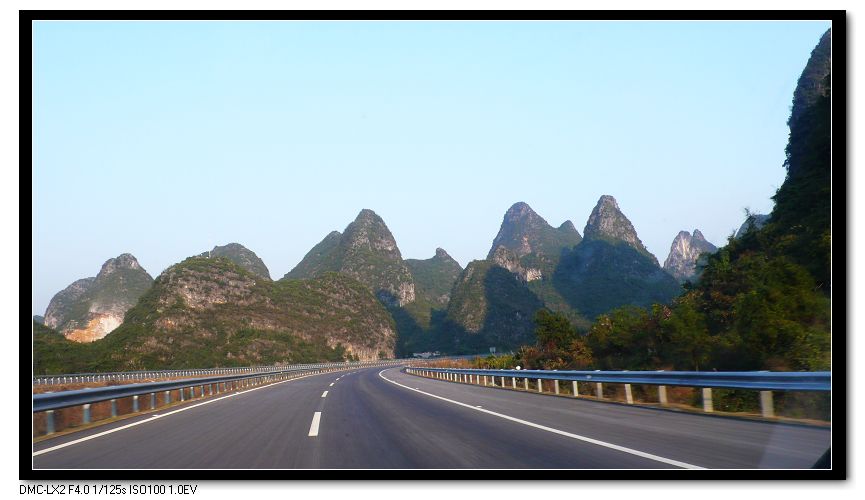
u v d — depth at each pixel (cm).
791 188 3709
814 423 1166
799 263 2755
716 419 1320
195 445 1068
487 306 17612
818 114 3831
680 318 2859
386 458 905
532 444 1012
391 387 3114
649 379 1725
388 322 17000
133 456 959
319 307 14812
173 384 2261
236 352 10944
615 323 3712
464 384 3481
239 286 12781
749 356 2077
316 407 1848
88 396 1522
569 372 2261
